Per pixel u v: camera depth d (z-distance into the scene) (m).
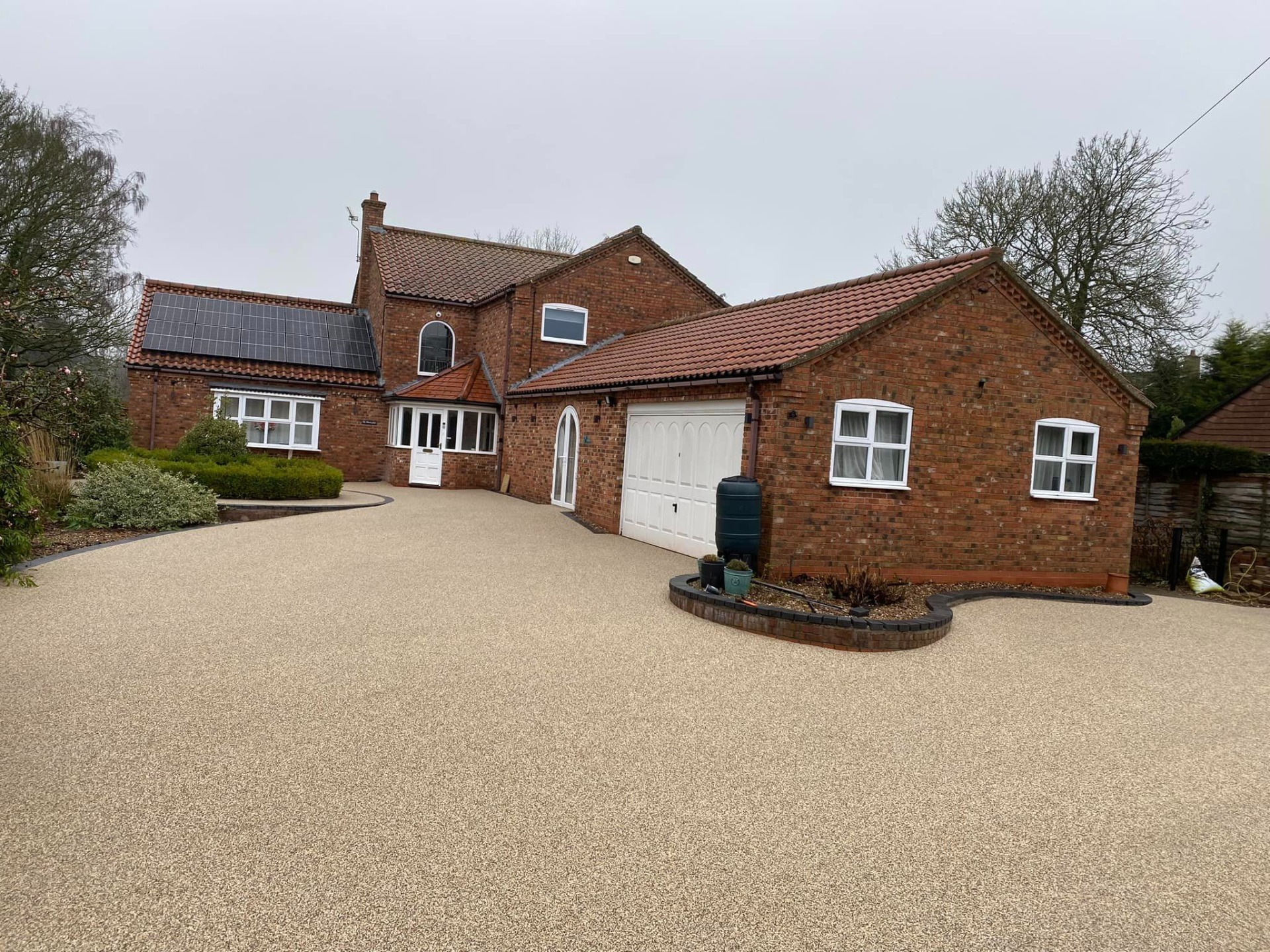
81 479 16.23
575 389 17.28
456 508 18.02
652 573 11.55
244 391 23.61
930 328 11.82
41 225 24.44
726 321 16.62
